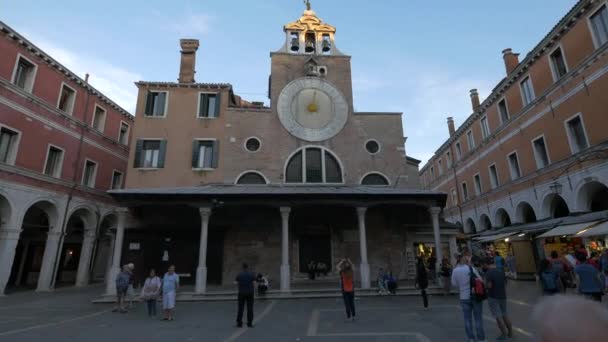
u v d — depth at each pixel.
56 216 23.78
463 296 8.36
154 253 20.14
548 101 23.62
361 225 18.53
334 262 21.11
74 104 26.22
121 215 17.95
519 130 27.20
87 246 26.62
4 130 20.89
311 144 23.64
